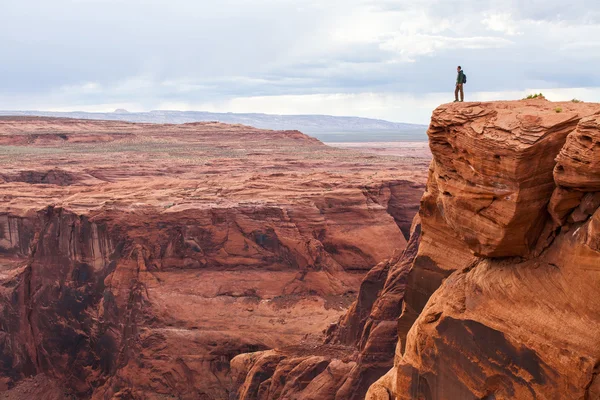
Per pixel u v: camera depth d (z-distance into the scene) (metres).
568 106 15.55
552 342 14.32
